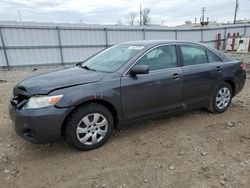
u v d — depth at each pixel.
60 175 2.84
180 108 4.20
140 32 20.72
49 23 17.14
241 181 2.68
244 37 24.97
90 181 2.72
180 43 4.23
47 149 3.44
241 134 3.90
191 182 2.68
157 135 3.86
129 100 3.55
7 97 6.67
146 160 3.13
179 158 3.17
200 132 3.97
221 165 3.00
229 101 4.98
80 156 3.24
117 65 3.68
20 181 2.73
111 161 3.12
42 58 17.25
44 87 3.06
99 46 19.22
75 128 3.19
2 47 15.70
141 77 3.64
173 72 3.96
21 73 13.92
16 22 15.80
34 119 2.92
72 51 18.23
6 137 3.83
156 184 2.65
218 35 27.34
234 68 4.87
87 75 3.44
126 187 2.60
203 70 4.35
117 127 3.63
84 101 3.17
